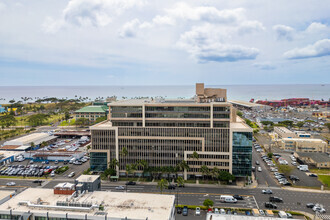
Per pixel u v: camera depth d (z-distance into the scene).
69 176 157.38
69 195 93.88
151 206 85.12
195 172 150.12
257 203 120.62
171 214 82.56
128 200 89.75
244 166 144.88
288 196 127.94
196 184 143.38
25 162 192.00
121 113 153.50
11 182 146.75
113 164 148.50
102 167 156.88
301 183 144.88
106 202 87.81
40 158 193.25
